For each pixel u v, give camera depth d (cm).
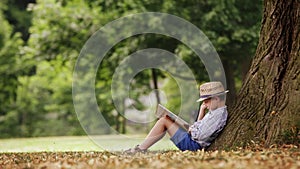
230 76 2973
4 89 4519
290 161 1012
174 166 977
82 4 3438
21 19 5038
